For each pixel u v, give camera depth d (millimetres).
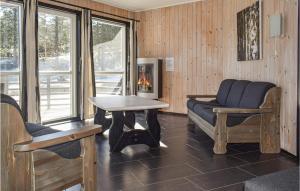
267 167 3021
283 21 3477
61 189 1893
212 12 5793
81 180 2045
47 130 2535
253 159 3297
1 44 4383
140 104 3672
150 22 6734
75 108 5648
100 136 4324
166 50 6539
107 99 4293
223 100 4793
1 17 4387
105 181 2646
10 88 4504
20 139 1606
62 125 5113
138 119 5680
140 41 6883
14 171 1594
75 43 5574
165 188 2496
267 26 3906
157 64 6414
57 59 5320
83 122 5383
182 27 6258
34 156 1703
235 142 3545
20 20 4559
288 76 3398
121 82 6758
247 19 4492
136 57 6832
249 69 4527
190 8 6117
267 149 3541
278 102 3547
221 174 2826
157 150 3645
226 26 5465
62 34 5371
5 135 1541
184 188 2496
